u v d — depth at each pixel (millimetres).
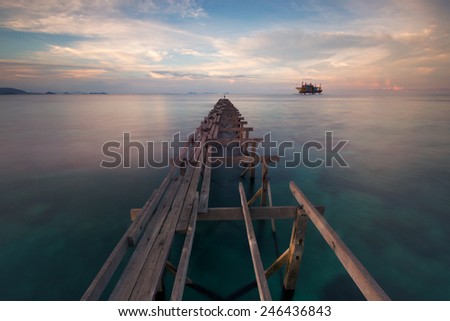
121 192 11875
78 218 9508
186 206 5031
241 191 5434
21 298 5938
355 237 8367
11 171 14789
